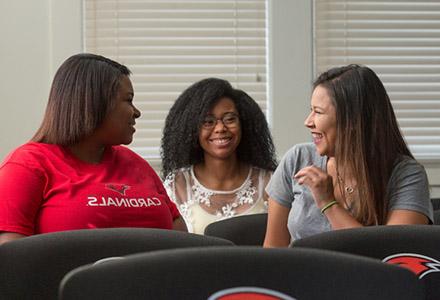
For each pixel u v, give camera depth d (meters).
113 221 2.49
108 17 4.83
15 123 4.77
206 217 3.68
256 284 1.22
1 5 4.74
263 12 4.88
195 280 1.21
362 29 4.90
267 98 4.88
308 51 4.84
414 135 4.96
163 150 3.83
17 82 4.77
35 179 2.45
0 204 2.40
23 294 1.73
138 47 4.86
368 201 2.63
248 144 3.78
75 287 1.20
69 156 2.56
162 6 4.86
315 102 2.67
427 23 4.93
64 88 2.59
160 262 1.21
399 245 1.67
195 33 4.88
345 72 2.65
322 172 2.66
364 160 2.62
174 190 3.74
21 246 1.73
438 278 1.68
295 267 1.22
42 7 4.76
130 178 2.64
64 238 1.74
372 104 2.62
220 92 3.71
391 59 4.93
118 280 1.20
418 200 2.62
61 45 4.75
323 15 4.88
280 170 2.96
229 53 4.89
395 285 1.24
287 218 2.95
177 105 3.78
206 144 3.69
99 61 2.65
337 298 1.22
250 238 3.01
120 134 2.64
